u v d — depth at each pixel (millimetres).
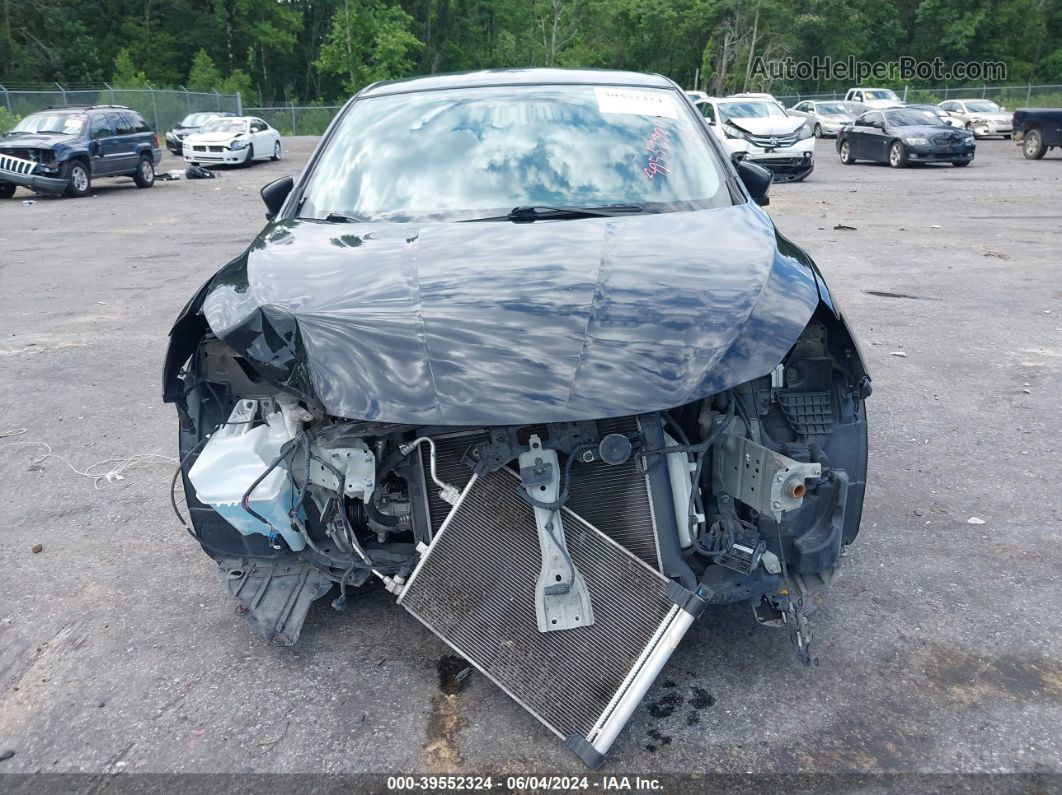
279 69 71062
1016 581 3568
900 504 4289
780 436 2975
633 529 2672
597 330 2664
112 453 5195
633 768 2564
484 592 2689
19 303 9258
